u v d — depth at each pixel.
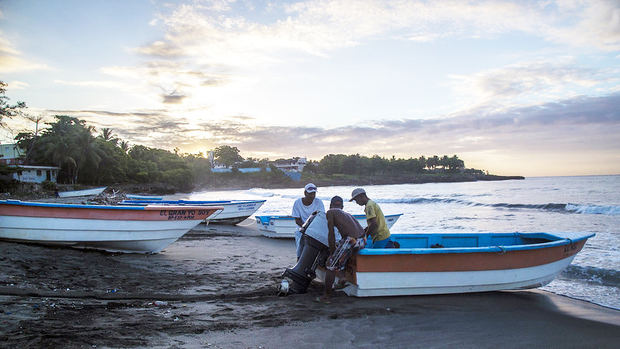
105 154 65.38
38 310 4.27
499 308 5.66
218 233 15.04
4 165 47.22
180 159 101.88
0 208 7.82
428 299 5.87
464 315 5.25
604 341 4.52
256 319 4.65
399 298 5.82
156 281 6.43
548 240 7.39
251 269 8.04
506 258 6.07
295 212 6.49
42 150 60.00
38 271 6.12
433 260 5.75
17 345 3.27
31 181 53.09
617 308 6.13
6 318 3.90
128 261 8.00
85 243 8.41
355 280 5.59
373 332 4.42
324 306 5.32
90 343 3.47
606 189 56.34
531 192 54.53
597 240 13.37
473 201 38.97
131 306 4.89
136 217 8.56
